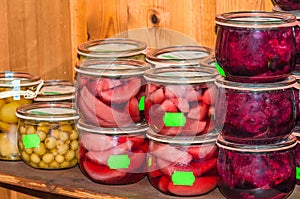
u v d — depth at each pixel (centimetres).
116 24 123
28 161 114
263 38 90
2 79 121
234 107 93
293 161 96
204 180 99
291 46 92
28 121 113
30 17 132
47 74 133
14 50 135
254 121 92
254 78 92
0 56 136
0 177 114
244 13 96
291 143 94
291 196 98
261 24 90
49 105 117
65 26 129
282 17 93
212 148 99
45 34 131
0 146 119
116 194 101
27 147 113
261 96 92
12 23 134
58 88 125
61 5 128
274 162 93
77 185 106
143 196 100
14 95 118
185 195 99
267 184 93
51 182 108
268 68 91
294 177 96
